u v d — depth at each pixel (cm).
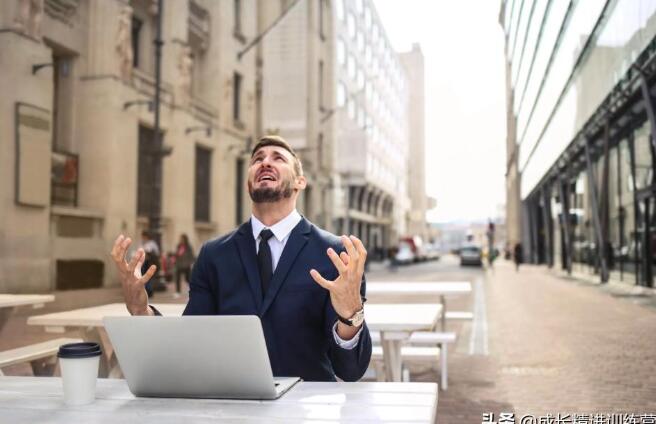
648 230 1538
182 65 2347
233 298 249
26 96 1538
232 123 2834
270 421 165
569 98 2091
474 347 798
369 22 5950
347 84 4956
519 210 5216
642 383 571
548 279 2503
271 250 252
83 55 1889
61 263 1664
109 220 1856
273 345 239
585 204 2375
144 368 190
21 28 1529
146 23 2273
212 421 167
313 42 4031
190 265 1605
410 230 9906
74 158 1844
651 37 1052
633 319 1056
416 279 2642
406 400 186
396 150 7838
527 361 695
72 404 187
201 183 2602
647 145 1496
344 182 4612
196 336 181
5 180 1479
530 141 3659
